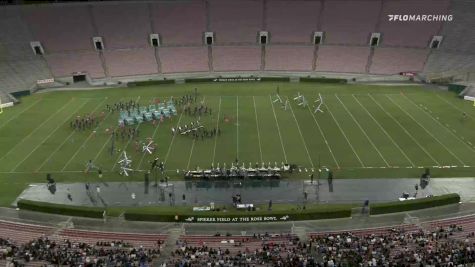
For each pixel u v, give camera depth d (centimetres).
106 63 9206
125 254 3244
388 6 9906
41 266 3078
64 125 6562
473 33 9150
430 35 9338
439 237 3497
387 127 6300
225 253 3309
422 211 4247
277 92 8006
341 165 5178
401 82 8575
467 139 5853
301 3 10225
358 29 9694
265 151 5544
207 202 4494
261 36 9769
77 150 5678
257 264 3095
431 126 6319
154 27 9894
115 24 9862
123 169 5122
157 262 3244
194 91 8219
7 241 3538
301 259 3091
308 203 4444
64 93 8269
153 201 4525
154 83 8719
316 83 8656
